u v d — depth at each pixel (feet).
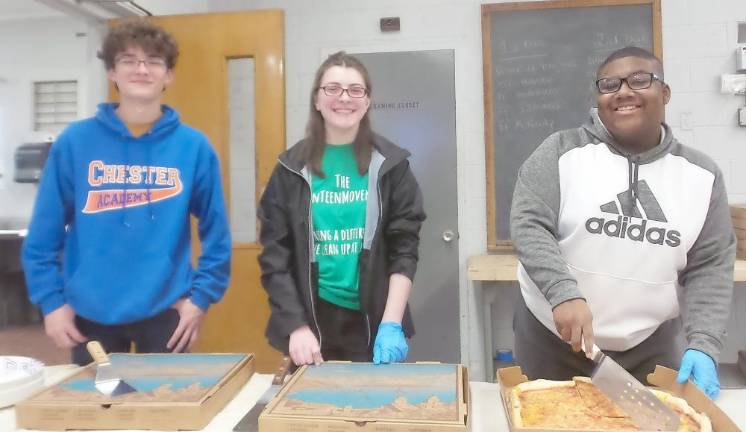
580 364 4.49
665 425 2.96
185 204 4.80
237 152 9.98
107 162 4.64
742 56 8.69
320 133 4.90
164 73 4.64
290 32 9.94
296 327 4.49
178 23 8.98
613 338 4.24
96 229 4.57
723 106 8.93
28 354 11.19
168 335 4.76
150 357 3.98
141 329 4.68
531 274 3.80
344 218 4.86
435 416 2.89
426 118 9.55
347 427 2.82
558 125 9.16
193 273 4.93
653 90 3.67
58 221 4.63
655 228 3.88
